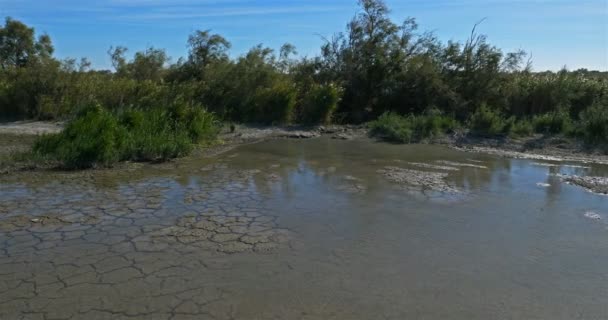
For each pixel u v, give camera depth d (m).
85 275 4.99
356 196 8.47
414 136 16.73
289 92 20.48
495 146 15.22
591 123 15.54
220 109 21.00
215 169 10.88
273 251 5.76
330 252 5.76
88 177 9.71
